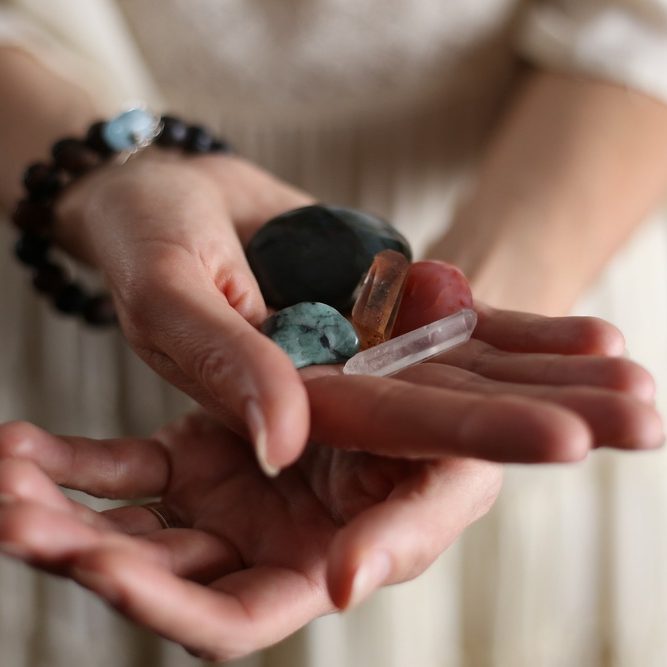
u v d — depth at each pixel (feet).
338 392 1.20
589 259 1.72
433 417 1.14
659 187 1.80
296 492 1.31
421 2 1.81
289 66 1.89
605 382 1.19
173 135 1.69
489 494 1.26
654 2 1.74
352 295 1.48
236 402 1.16
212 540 1.26
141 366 2.00
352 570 1.12
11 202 1.79
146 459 1.35
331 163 1.97
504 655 2.05
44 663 2.08
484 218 1.70
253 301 1.37
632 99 1.77
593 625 2.08
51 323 1.99
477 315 1.38
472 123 1.97
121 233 1.37
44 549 1.09
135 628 2.07
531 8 1.88
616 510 2.03
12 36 1.87
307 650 1.94
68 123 1.80
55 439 1.30
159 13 1.87
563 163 1.73
